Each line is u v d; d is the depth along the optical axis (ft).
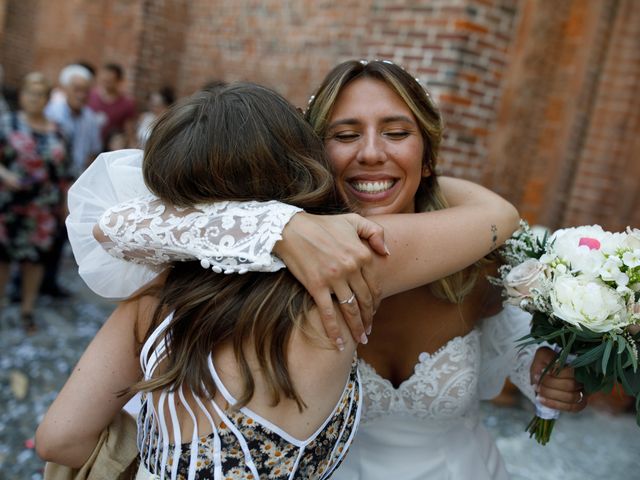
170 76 25.50
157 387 3.84
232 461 3.72
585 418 14.93
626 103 15.25
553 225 16.11
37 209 16.08
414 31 14.42
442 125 5.48
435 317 5.77
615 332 4.59
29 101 15.98
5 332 16.46
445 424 5.98
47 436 4.41
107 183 4.87
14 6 32.78
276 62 21.66
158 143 4.10
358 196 5.24
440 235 4.51
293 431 3.82
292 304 3.80
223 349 3.82
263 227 3.77
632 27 15.12
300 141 4.14
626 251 4.74
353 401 4.26
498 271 5.99
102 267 4.87
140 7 25.14
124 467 4.65
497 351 6.24
